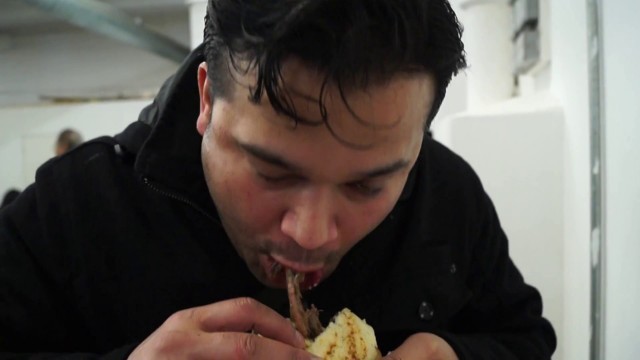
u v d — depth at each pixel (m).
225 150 0.44
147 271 0.59
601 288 0.85
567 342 1.20
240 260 0.59
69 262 0.59
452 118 1.30
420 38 0.39
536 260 1.25
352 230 0.47
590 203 0.94
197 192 0.57
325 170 0.41
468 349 0.58
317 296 0.61
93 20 2.35
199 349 0.43
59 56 4.11
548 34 1.37
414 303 0.63
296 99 0.38
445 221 0.66
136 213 0.59
